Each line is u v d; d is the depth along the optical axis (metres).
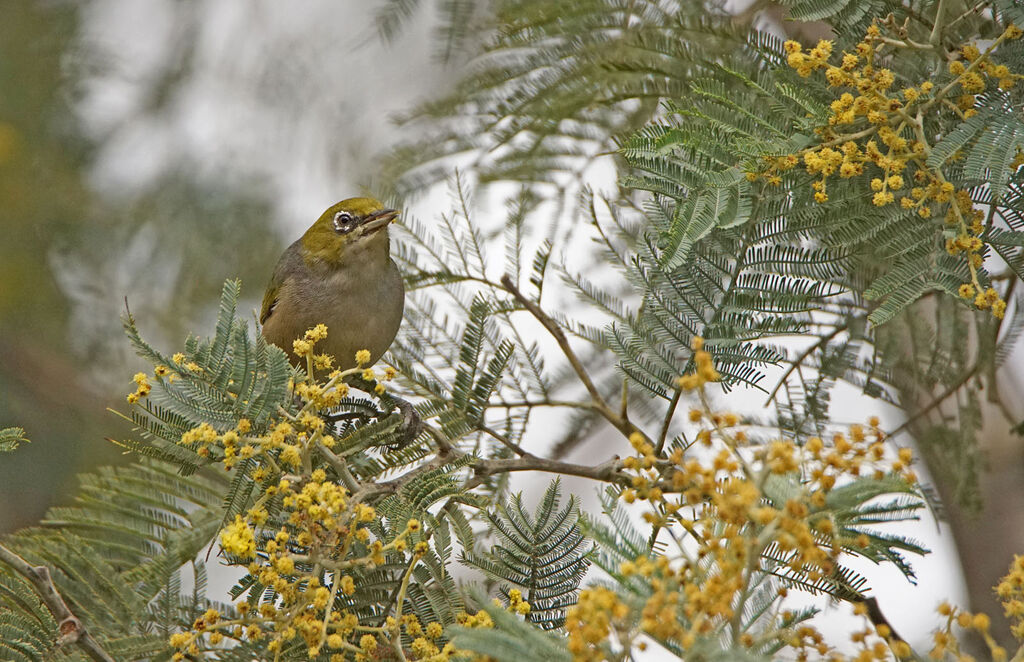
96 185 15.23
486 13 10.83
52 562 8.11
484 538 9.39
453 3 10.87
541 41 10.34
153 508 9.27
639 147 8.03
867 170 7.97
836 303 9.60
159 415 7.65
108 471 9.46
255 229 15.16
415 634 7.08
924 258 7.65
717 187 7.82
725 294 8.29
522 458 9.20
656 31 9.86
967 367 9.85
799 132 8.06
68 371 14.30
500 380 9.84
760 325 8.26
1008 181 7.30
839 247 8.05
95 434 13.94
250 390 7.68
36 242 14.81
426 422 8.87
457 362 10.46
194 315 14.74
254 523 6.89
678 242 7.64
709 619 5.38
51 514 9.13
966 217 7.52
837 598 7.19
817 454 5.78
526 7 10.21
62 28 15.31
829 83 8.16
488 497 9.45
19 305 14.47
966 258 7.56
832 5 8.21
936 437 9.95
